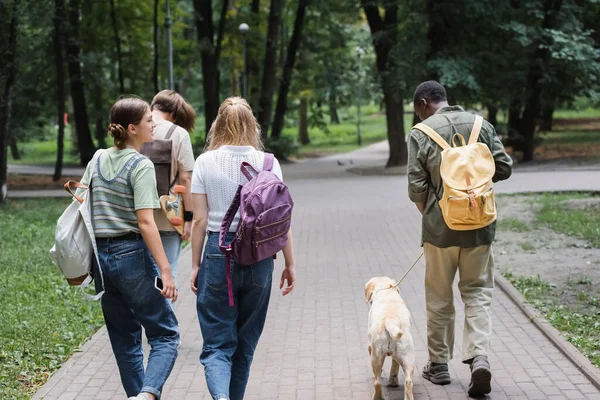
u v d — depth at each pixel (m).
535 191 17.62
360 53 37.38
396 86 25.33
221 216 4.11
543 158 28.03
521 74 25.59
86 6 29.77
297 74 36.69
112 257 4.13
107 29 32.44
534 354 5.78
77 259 4.11
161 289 4.18
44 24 24.00
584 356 5.55
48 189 24.41
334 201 17.91
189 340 6.45
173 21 32.75
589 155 27.86
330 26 33.97
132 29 32.69
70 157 42.56
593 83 25.83
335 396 5.04
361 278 8.93
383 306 4.84
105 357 5.97
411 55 24.52
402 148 28.91
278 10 31.25
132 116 4.25
